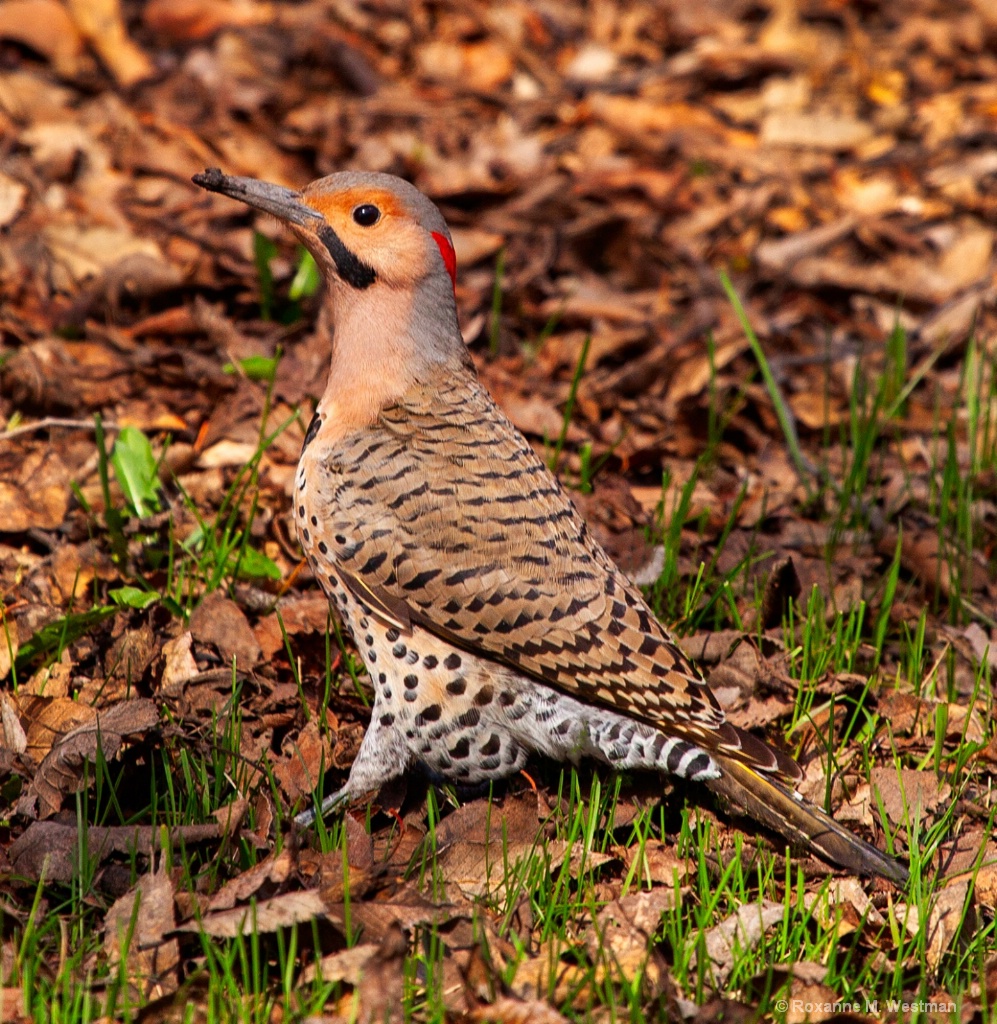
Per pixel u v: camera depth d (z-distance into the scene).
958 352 14.86
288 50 18.75
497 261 14.79
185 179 15.50
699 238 16.62
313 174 16.70
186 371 12.43
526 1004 6.55
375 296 8.75
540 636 8.13
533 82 19.75
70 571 10.05
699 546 11.19
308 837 7.93
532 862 7.71
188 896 7.14
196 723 8.73
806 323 15.59
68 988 6.50
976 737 9.42
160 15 18.70
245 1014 6.44
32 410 11.67
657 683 8.12
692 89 20.23
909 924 7.73
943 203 18.17
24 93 16.14
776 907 7.57
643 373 13.77
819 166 18.69
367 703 9.33
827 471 12.42
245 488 10.38
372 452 8.50
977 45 22.31
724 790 8.16
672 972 7.06
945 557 11.54
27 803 7.90
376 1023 6.55
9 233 13.80
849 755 9.16
